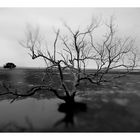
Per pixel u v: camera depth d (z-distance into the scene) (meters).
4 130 11.54
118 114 12.70
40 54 13.00
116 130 10.32
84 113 13.41
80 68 14.02
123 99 17.02
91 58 13.40
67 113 13.70
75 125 11.59
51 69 13.81
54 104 18.02
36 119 13.28
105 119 11.83
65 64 13.62
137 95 18.56
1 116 14.19
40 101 19.45
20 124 12.46
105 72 13.85
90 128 11.02
